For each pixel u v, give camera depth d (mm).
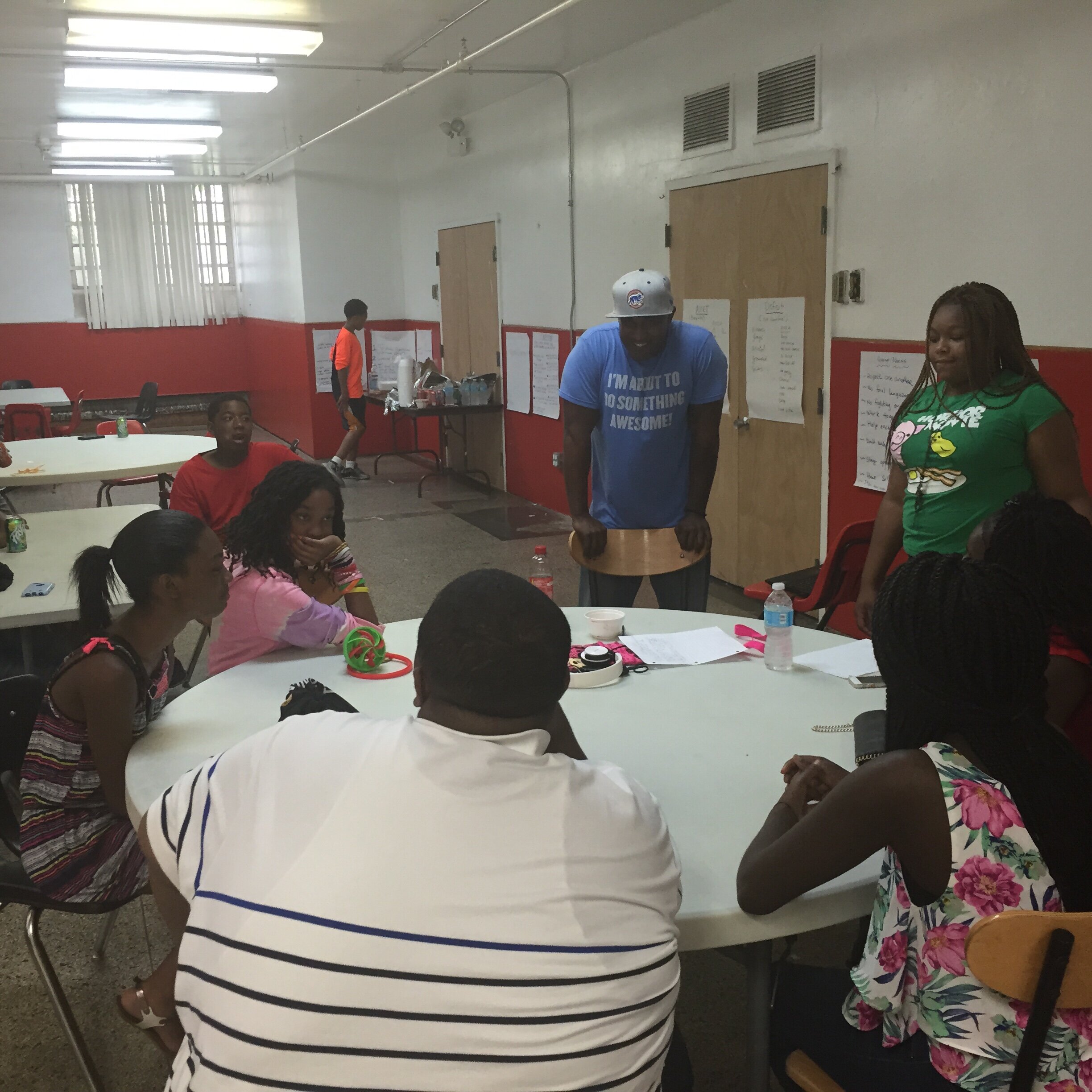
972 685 1116
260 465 3773
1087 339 3279
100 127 7801
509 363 7699
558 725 1556
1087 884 1117
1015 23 3369
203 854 1030
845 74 4113
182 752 1778
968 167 3615
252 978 917
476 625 1032
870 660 2211
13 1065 2084
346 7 4852
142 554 1772
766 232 4680
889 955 1195
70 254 11516
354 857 947
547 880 955
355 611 2652
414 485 8602
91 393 11883
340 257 9734
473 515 7336
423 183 9031
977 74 3529
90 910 1842
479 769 992
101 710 1727
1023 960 1056
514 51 5719
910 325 3953
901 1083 1217
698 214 5156
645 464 3227
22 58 5609
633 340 3059
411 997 899
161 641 1840
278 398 11133
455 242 8453
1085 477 3338
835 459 4441
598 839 1001
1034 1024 1074
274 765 1039
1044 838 1103
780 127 4512
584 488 3285
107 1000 2279
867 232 4098
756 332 4836
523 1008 908
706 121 5008
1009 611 1114
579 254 6438
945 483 2453
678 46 5160
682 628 2494
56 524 3984
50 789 1782
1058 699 1787
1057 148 3287
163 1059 2086
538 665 1034
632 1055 955
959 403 2434
